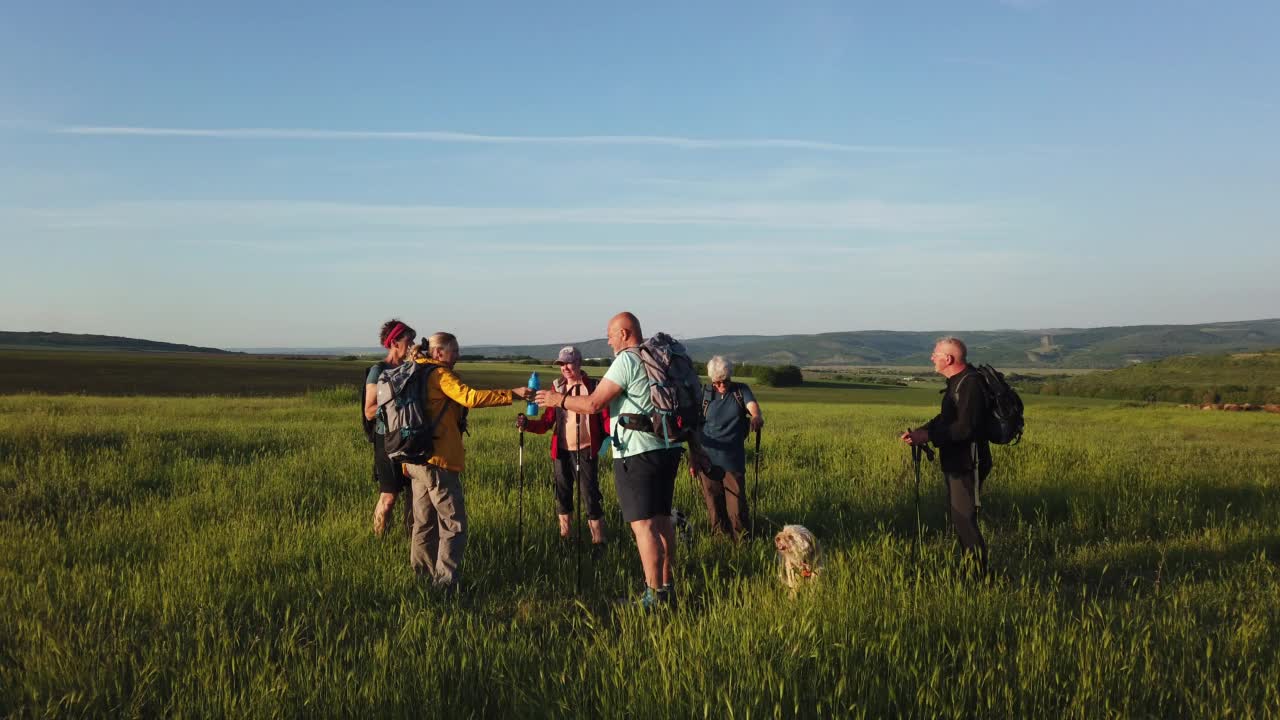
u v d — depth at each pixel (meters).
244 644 4.05
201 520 6.93
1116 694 3.34
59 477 8.70
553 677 3.49
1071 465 10.87
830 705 3.19
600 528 6.71
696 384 5.12
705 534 7.02
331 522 6.72
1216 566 6.05
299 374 64.38
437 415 5.36
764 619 4.03
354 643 4.11
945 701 3.28
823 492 9.02
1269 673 3.50
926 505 8.25
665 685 3.23
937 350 5.84
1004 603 4.40
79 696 3.40
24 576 5.08
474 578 5.55
